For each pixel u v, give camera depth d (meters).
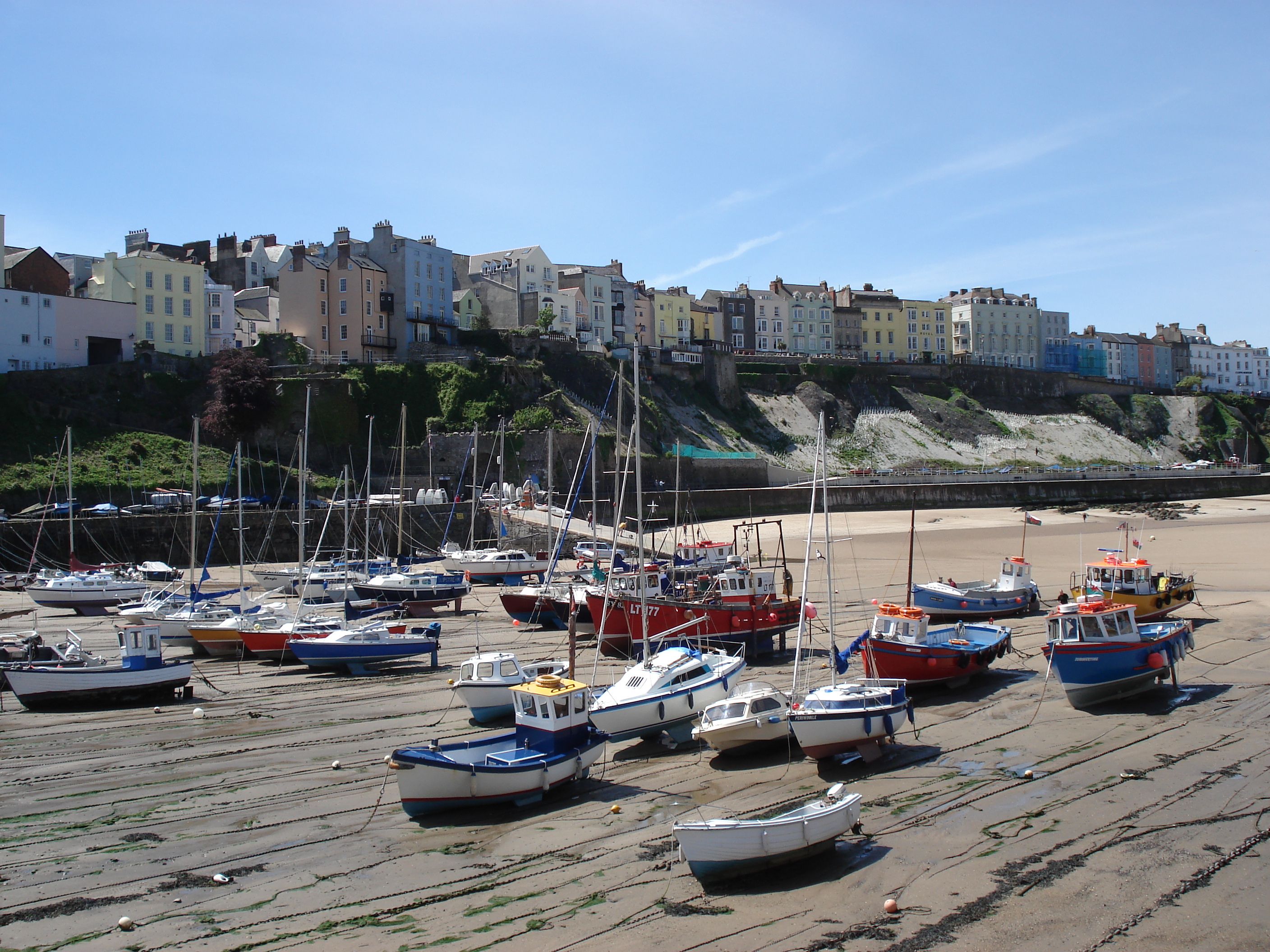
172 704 28.44
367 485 61.09
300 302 93.44
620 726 23.05
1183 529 73.75
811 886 15.41
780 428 124.50
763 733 21.69
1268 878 15.18
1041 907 14.48
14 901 15.39
